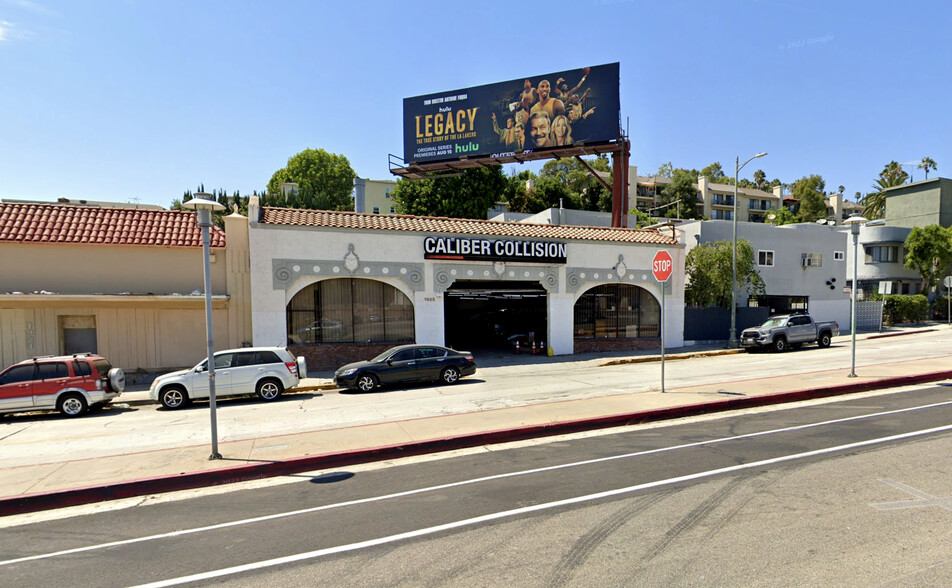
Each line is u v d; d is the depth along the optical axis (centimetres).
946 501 529
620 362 2023
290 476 742
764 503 540
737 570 407
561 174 6656
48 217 1744
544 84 3325
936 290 3794
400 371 1502
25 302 1609
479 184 4262
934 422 856
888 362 1602
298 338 1895
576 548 459
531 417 995
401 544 487
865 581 384
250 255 1805
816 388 1163
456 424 962
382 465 775
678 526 495
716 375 1505
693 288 2670
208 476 726
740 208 7094
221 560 473
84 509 643
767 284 2950
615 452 771
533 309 2566
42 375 1246
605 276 2298
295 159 5847
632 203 6538
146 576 448
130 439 974
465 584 405
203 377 1347
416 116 3672
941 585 375
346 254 1902
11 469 772
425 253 1986
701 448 766
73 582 443
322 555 472
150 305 1738
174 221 1872
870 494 552
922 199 3994
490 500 593
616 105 3131
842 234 3183
